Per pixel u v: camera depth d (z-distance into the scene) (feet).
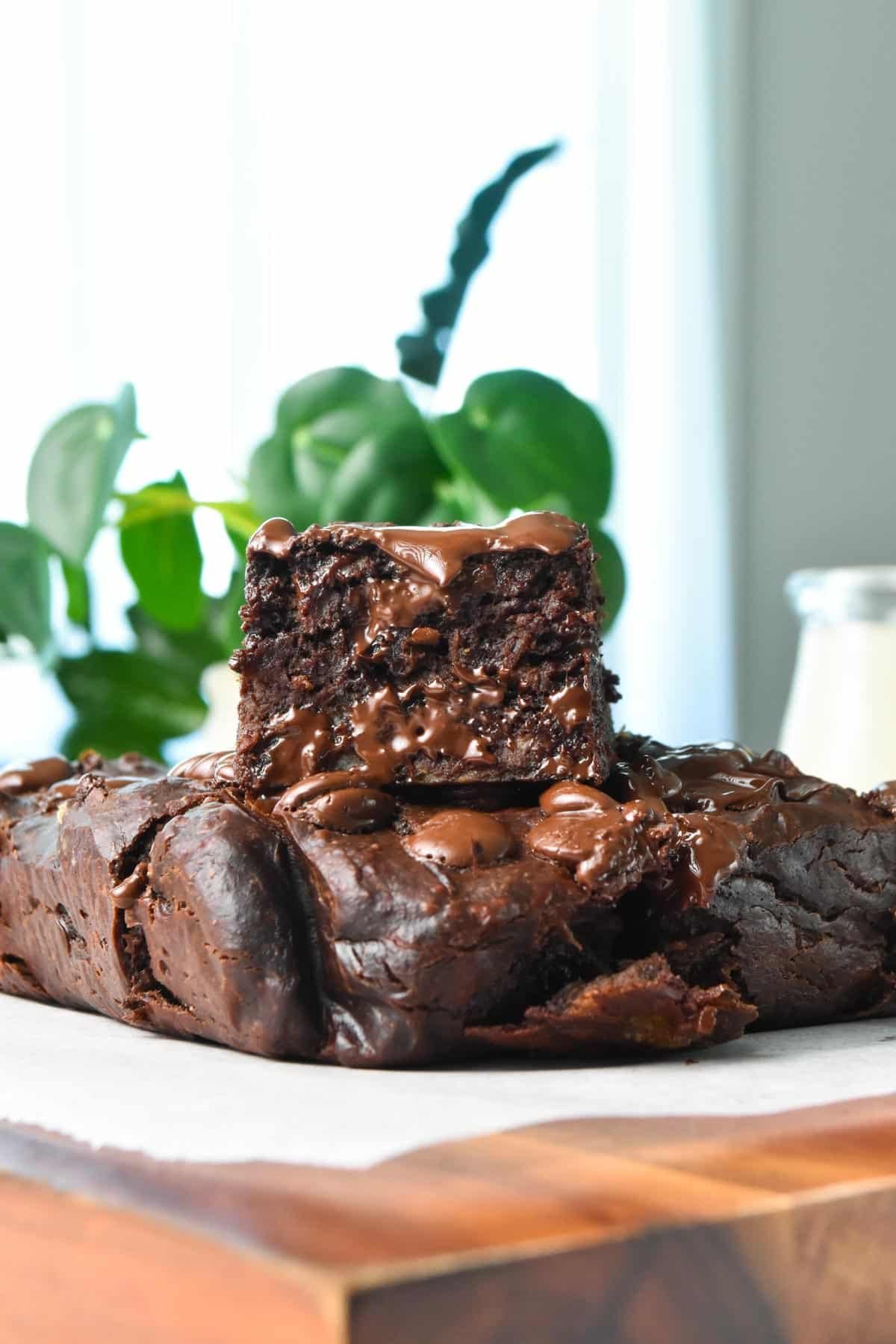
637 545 2.89
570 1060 1.27
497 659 1.33
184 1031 1.33
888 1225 1.03
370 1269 0.95
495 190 2.31
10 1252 1.05
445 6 2.71
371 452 2.05
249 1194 1.02
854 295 2.84
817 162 2.87
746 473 2.95
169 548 2.16
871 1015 1.39
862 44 2.81
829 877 1.37
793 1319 1.01
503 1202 1.01
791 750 1.94
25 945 1.46
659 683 2.90
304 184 2.63
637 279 2.87
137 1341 1.00
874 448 2.84
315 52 2.64
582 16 2.80
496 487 2.01
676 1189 1.03
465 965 1.24
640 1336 0.98
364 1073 1.24
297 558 1.34
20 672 2.52
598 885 1.26
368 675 1.34
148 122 2.56
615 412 2.84
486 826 1.27
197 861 1.29
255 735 1.34
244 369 2.59
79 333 2.51
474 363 2.73
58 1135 1.11
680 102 2.86
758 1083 1.20
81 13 2.51
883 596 1.88
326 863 1.26
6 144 2.49
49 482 2.06
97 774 1.43
